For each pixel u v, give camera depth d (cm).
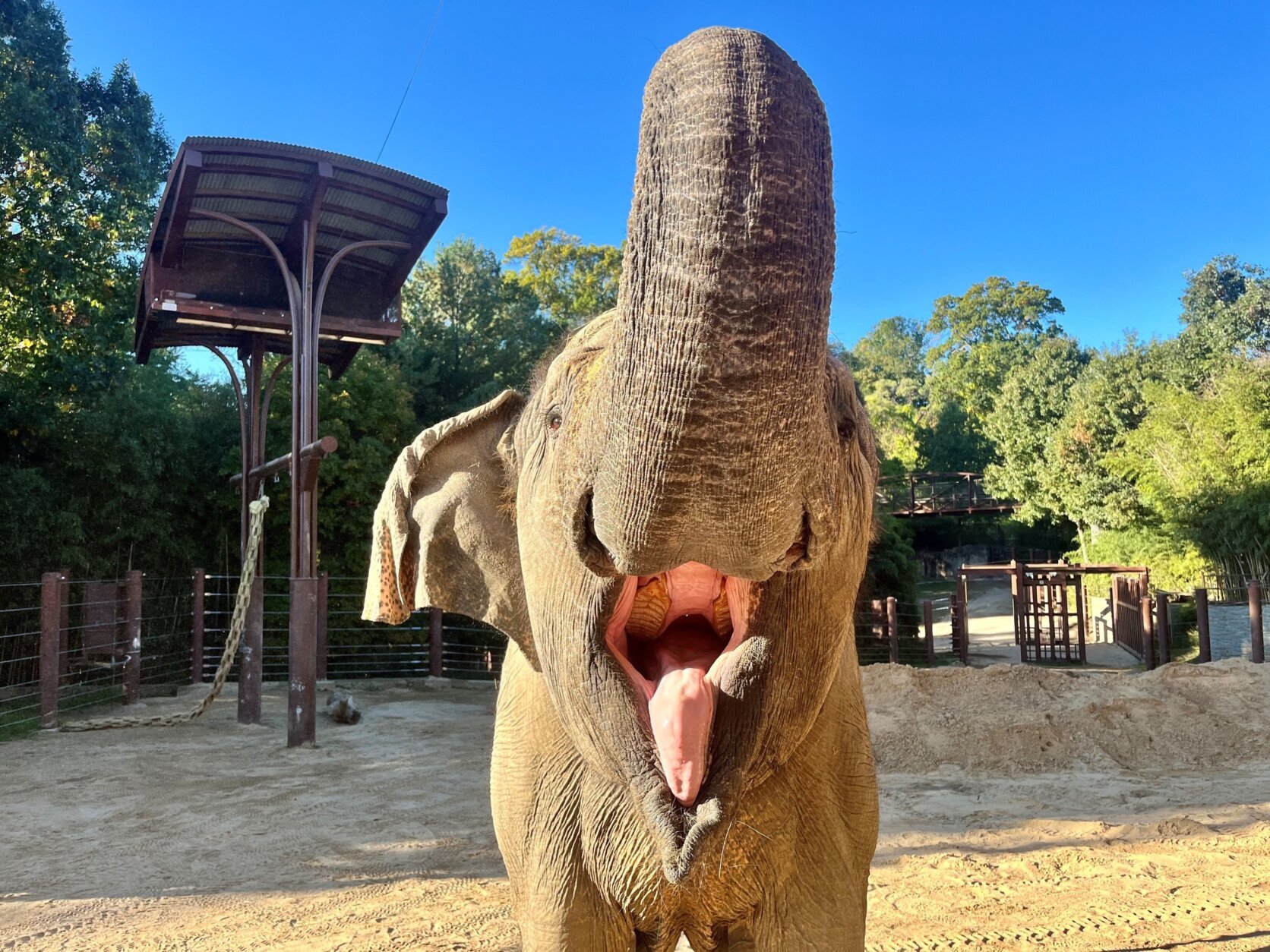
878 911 453
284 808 666
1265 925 423
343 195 949
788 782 196
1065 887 484
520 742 219
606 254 3756
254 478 1085
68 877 518
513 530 232
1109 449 3152
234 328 1022
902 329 9138
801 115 97
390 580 274
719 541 108
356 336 1055
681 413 98
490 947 411
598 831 201
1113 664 1961
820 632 154
